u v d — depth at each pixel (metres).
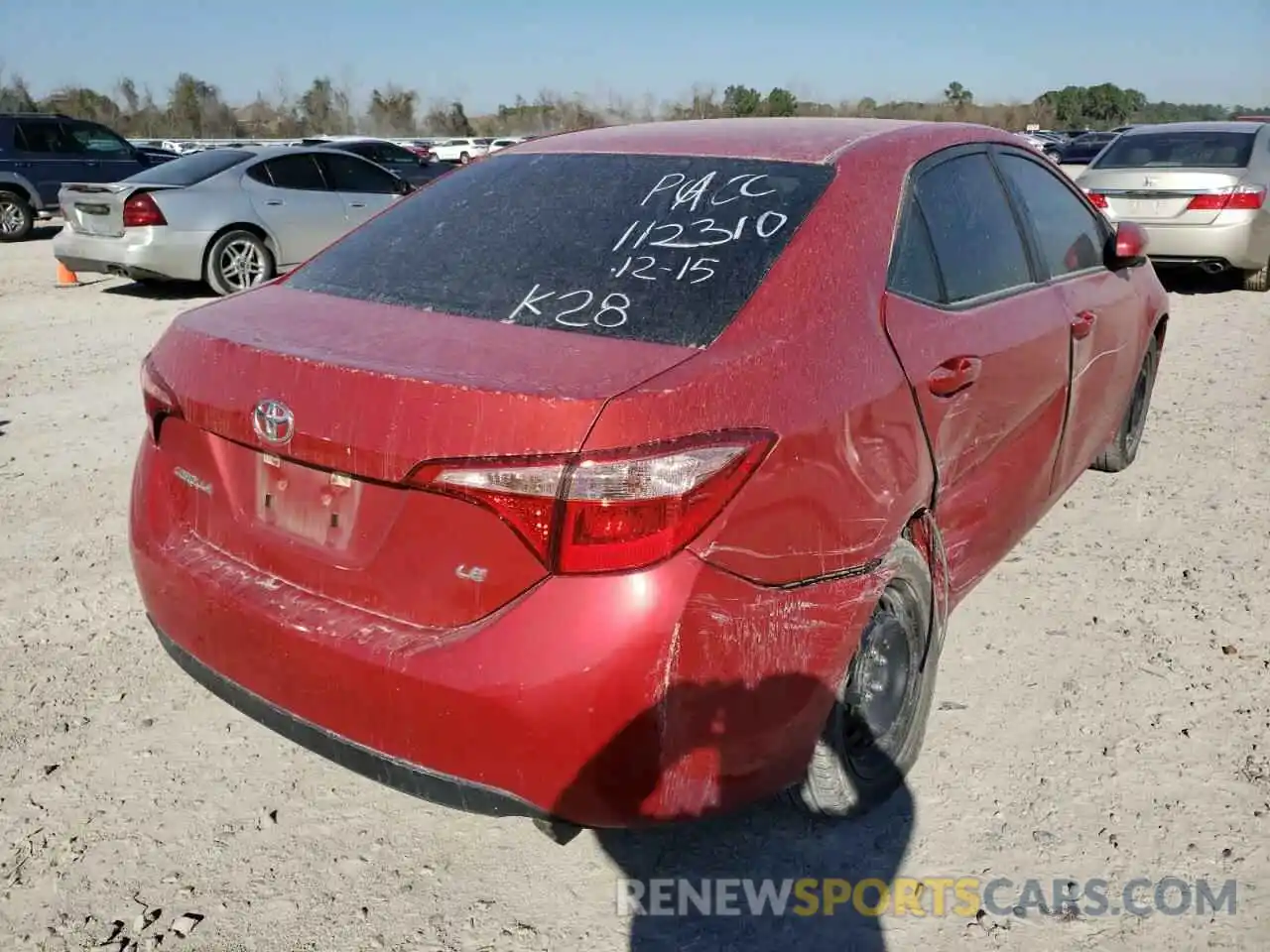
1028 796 2.92
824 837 2.79
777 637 2.28
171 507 2.73
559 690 2.07
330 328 2.53
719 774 2.25
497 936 2.48
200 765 3.08
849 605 2.44
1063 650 3.65
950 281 3.07
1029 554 4.39
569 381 2.15
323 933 2.48
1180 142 10.38
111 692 3.43
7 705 3.33
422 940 2.46
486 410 2.10
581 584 2.08
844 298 2.61
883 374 2.59
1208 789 2.94
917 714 2.93
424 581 2.23
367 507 2.29
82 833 2.79
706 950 2.44
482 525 2.14
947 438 2.88
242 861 2.71
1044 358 3.48
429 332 2.45
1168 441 5.79
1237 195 9.62
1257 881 2.62
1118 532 4.61
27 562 4.32
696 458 2.11
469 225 3.00
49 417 6.30
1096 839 2.76
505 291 2.64
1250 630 3.78
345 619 2.31
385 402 2.19
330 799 2.95
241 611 2.43
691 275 2.57
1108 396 4.37
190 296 10.87
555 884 2.64
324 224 11.29
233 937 2.47
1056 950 2.43
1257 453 5.58
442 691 2.13
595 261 2.69
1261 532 4.60
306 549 2.40
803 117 3.54
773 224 2.70
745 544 2.19
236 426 2.43
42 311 9.84
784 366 2.35
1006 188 3.61
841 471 2.41
